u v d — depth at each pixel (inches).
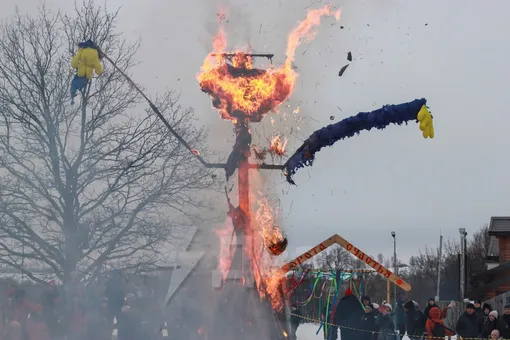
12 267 718.5
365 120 434.9
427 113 423.8
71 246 702.5
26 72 724.7
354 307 655.1
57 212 716.0
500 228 1595.7
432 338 631.8
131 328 569.3
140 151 732.0
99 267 712.4
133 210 732.0
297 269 631.2
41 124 712.4
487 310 622.5
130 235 727.1
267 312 469.1
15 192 705.6
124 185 725.9
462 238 1499.8
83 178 728.3
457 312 1197.7
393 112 424.8
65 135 736.3
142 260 725.9
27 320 478.9
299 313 718.5
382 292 1416.1
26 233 704.4
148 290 662.5
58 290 575.2
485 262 1792.6
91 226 722.2
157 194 714.2
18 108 712.4
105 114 736.3
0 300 533.3
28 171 717.9
